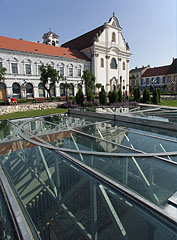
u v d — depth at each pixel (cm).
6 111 1581
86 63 3488
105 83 3772
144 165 334
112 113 899
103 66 3675
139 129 654
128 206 226
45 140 554
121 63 4069
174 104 2203
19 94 2639
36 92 2803
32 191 317
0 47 2398
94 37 3416
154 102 2227
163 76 5325
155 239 176
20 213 215
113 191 259
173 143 486
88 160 366
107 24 3597
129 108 1180
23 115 1455
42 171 360
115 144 492
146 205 217
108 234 210
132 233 193
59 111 1712
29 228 226
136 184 275
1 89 2458
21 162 399
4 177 314
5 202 240
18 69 2566
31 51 2755
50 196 303
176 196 239
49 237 230
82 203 260
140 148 478
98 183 284
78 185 289
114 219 217
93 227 224
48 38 3909
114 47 3766
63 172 336
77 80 3353
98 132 646
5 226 198
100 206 241
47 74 2395
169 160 344
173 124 611
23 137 555
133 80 6262
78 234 229
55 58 2970
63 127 717
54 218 257
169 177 290
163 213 198
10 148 473
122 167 331
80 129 688
